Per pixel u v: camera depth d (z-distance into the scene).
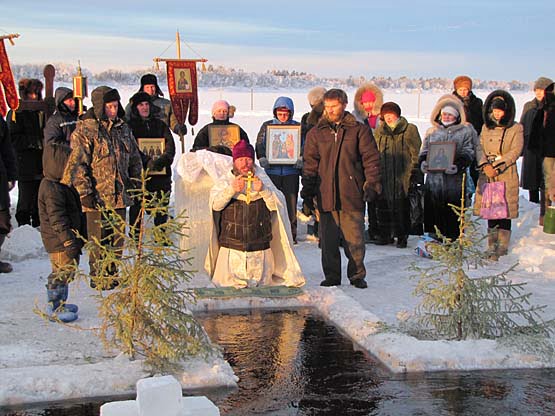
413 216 10.77
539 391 5.22
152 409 3.83
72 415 4.80
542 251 9.38
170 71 11.57
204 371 5.34
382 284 8.28
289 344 6.27
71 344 6.11
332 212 8.06
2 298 7.54
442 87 95.81
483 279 6.19
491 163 9.71
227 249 7.95
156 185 10.12
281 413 4.83
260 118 35.53
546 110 11.02
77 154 7.26
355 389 5.25
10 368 5.39
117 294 5.52
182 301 5.69
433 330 6.29
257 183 7.84
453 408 4.92
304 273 8.88
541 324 6.16
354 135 7.91
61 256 6.79
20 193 10.77
